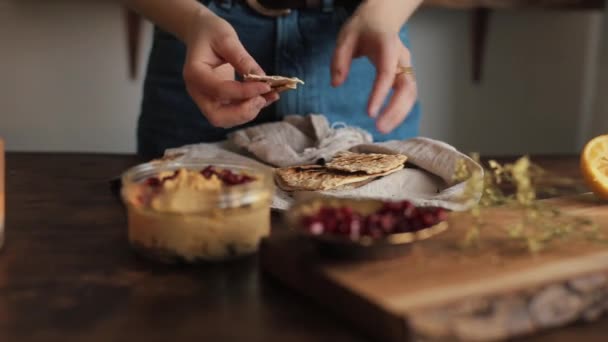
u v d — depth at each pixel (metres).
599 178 0.90
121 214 0.90
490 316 0.56
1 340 0.55
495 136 2.52
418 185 0.98
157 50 1.37
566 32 2.47
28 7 2.07
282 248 0.68
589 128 2.55
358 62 1.35
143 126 1.42
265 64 1.33
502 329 0.57
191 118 1.35
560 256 0.67
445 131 2.46
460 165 0.91
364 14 1.03
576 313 0.60
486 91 2.46
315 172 0.99
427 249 0.69
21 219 0.87
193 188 0.73
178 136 1.37
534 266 0.64
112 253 0.75
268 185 0.75
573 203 0.91
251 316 0.60
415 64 2.36
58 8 2.08
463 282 0.60
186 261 0.71
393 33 1.02
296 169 1.01
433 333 0.54
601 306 0.62
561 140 2.57
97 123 2.18
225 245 0.72
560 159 1.29
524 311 0.58
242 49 0.99
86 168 1.18
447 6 2.10
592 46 2.50
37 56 2.11
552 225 0.79
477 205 0.82
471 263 0.65
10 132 2.15
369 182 0.98
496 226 0.78
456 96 2.43
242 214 0.72
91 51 2.13
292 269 0.66
